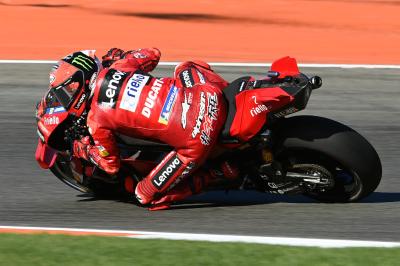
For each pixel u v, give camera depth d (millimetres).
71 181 24359
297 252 18938
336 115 33219
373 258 18438
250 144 21578
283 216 22281
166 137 21438
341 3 68000
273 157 21656
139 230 21422
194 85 21938
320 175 21828
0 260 18500
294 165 21844
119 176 23516
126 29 57250
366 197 23828
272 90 21031
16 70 40781
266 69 41438
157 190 22359
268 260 18281
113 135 21859
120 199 24391
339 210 22547
